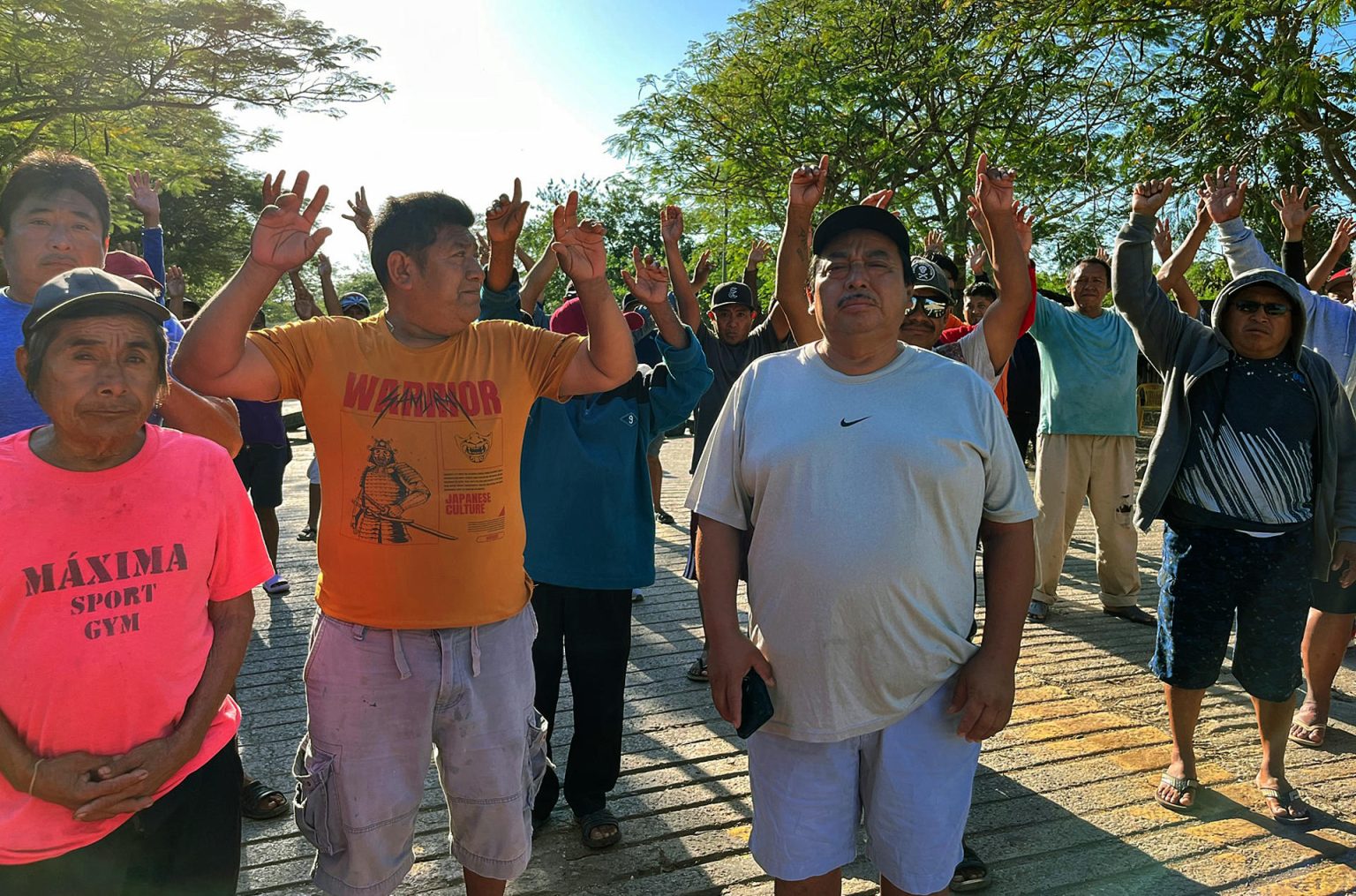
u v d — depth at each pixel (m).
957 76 15.02
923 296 3.43
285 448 5.86
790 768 2.19
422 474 2.12
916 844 2.13
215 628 1.94
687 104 18.41
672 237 3.46
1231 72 10.59
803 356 2.27
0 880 1.72
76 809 1.69
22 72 13.58
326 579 2.18
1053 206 13.88
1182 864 2.95
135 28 13.51
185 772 1.85
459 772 2.24
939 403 2.12
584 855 3.01
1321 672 3.79
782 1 17.56
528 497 3.07
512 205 2.80
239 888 2.80
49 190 2.22
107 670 1.72
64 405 1.65
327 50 14.64
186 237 34.53
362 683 2.14
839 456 2.08
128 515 1.74
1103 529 5.59
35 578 1.66
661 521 8.70
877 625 2.07
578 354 2.25
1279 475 3.17
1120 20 11.29
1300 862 2.96
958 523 2.11
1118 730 3.95
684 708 4.22
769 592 2.14
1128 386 5.44
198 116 16.80
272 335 2.08
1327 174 11.55
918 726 2.17
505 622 2.26
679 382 3.04
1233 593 3.21
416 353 2.16
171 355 2.29
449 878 2.86
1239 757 3.69
